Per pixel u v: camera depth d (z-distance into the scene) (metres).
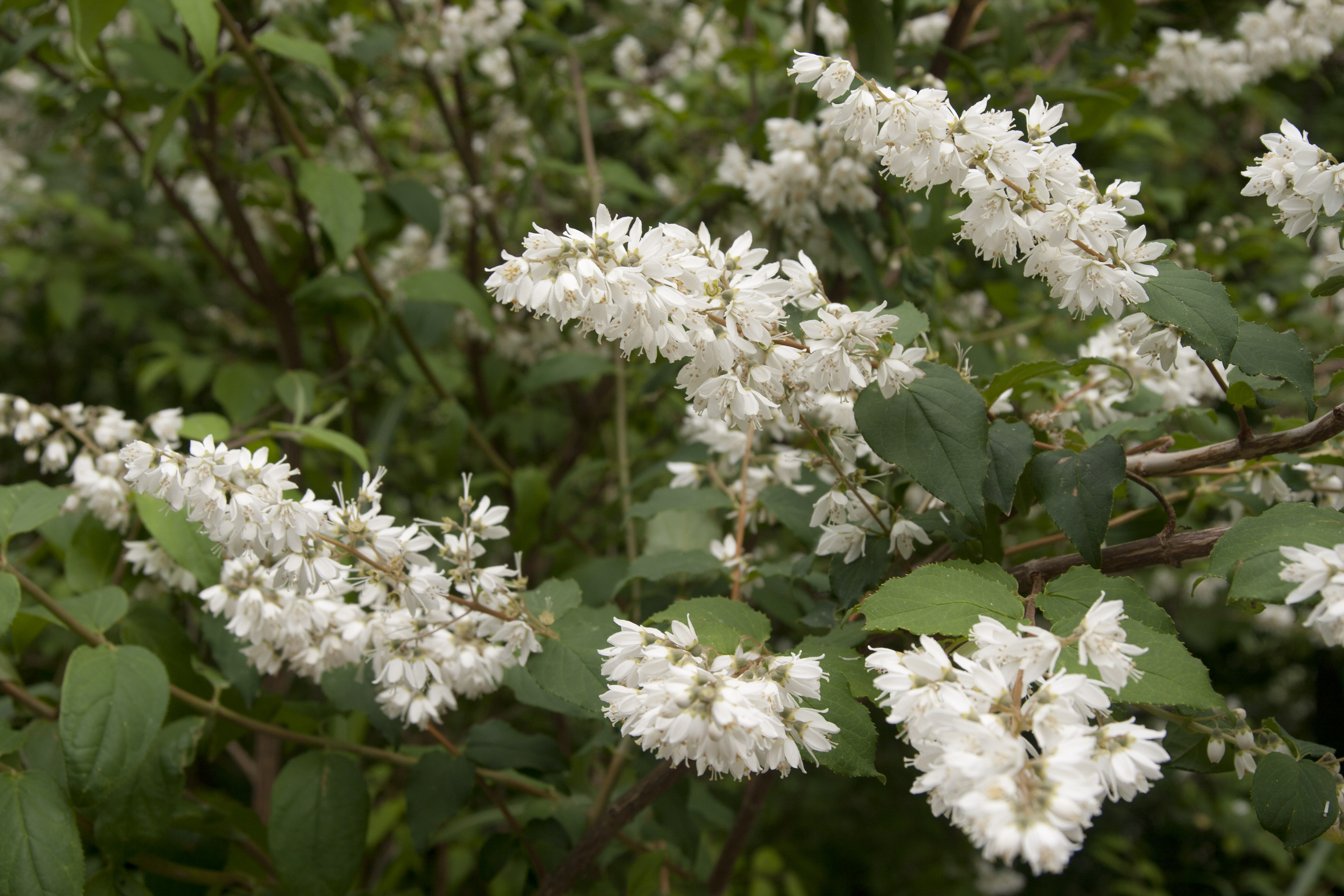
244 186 1.04
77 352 1.59
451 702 0.60
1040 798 0.47
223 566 0.61
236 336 1.29
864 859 1.40
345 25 0.96
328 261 0.88
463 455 1.19
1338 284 0.55
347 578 0.58
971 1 0.76
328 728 0.71
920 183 0.54
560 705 0.62
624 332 0.52
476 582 0.58
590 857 0.62
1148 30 1.06
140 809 0.61
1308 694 1.56
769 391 0.54
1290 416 0.86
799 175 0.71
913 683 0.50
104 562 0.67
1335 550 0.49
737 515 0.67
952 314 0.96
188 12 0.69
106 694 0.57
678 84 1.21
